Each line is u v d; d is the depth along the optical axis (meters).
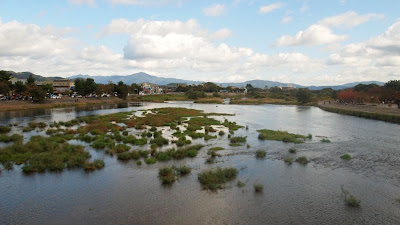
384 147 38.22
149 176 26.19
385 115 70.44
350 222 17.75
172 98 197.50
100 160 29.91
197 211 19.22
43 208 19.83
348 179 25.47
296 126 60.41
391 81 141.25
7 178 25.78
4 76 108.62
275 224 17.48
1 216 18.69
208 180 24.34
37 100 115.31
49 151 34.00
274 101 166.62
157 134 45.78
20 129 54.56
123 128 54.41
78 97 153.38
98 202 20.73
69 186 23.86
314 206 19.98
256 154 34.34
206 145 39.69
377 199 21.14
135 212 19.11
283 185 23.97
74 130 51.66
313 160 31.72
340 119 74.56
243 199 21.12
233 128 55.53
